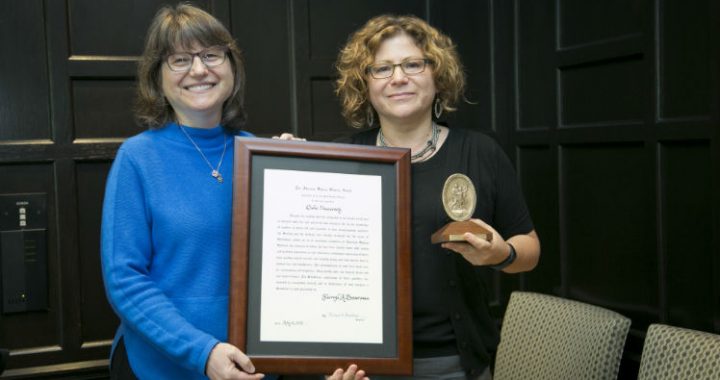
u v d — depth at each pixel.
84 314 2.49
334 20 2.71
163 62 1.48
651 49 2.23
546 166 2.75
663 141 2.21
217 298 1.44
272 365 1.39
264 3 2.62
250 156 1.45
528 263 1.57
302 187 1.47
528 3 2.80
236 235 1.41
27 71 2.37
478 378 1.56
